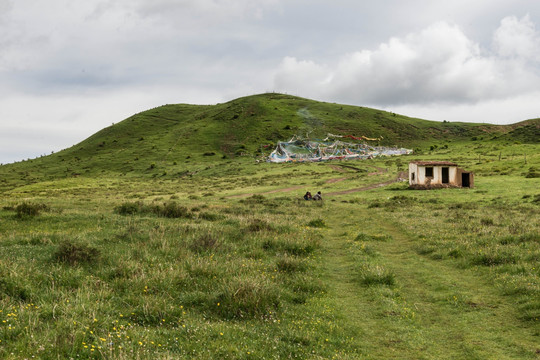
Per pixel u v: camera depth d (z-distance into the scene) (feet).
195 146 539.29
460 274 42.96
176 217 88.94
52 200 150.92
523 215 90.74
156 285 32.14
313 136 570.46
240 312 28.14
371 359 22.82
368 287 38.17
